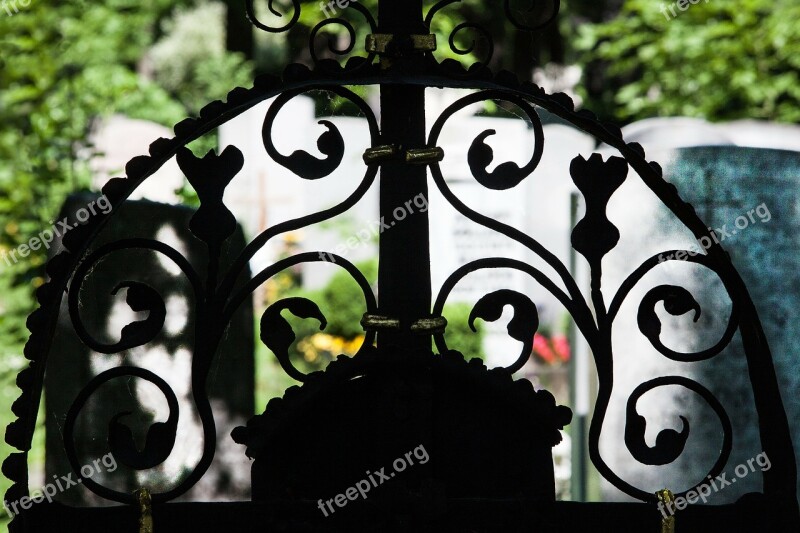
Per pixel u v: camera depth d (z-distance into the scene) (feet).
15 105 24.75
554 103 8.09
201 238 7.98
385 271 8.45
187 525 8.10
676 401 12.82
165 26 58.54
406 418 8.28
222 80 44.62
